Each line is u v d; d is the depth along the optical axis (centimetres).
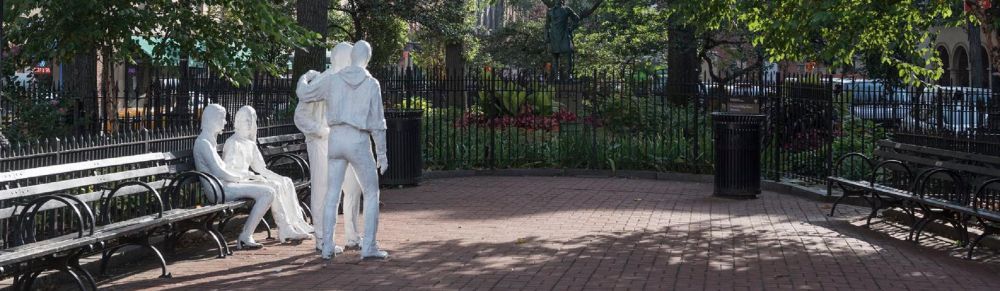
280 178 1088
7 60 1448
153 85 1562
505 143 2052
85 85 1783
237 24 1538
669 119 2139
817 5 1302
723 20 1650
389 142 1661
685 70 3189
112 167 979
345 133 954
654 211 1376
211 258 972
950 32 5234
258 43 1541
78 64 1778
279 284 834
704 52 3231
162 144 1087
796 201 1526
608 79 2069
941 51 5447
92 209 950
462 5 4238
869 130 2072
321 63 2206
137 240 860
